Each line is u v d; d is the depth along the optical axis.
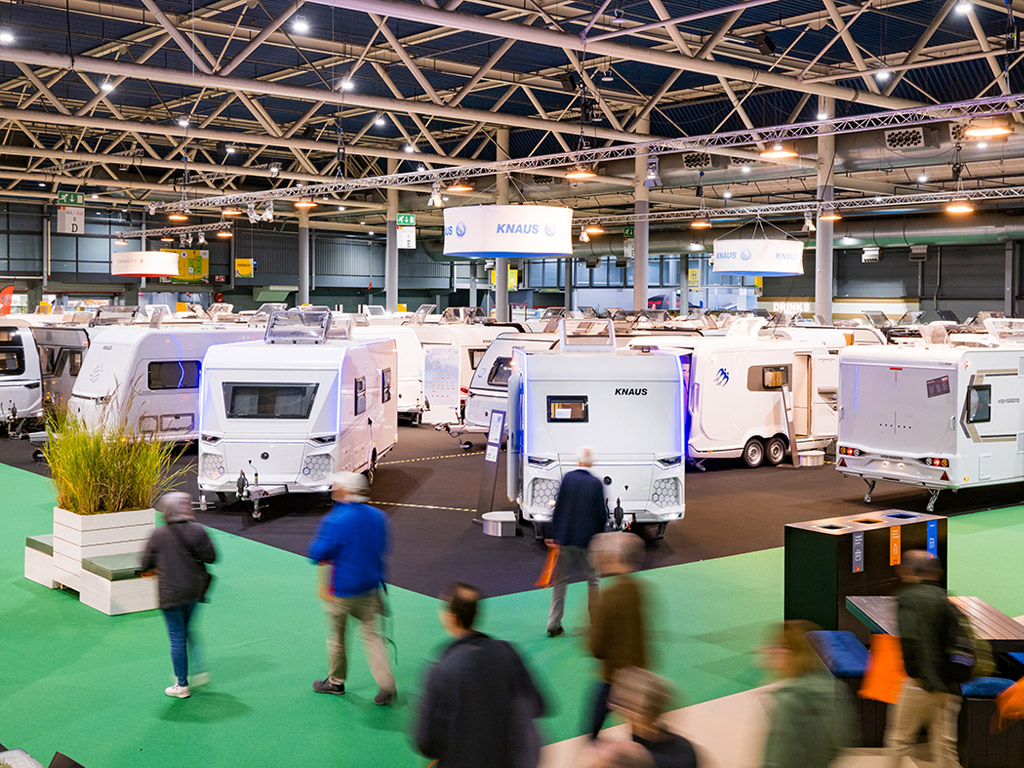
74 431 9.27
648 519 10.88
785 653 4.03
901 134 24.88
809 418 17.69
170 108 30.14
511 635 7.96
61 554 9.08
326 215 47.44
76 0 19.38
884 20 19.92
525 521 11.73
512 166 27.95
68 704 6.53
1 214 41.91
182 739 5.99
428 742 3.96
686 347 16.59
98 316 22.19
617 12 16.44
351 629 8.15
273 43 22.06
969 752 5.47
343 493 6.48
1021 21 19.56
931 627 5.17
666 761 3.79
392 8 13.98
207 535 6.68
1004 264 39.44
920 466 12.98
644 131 30.00
